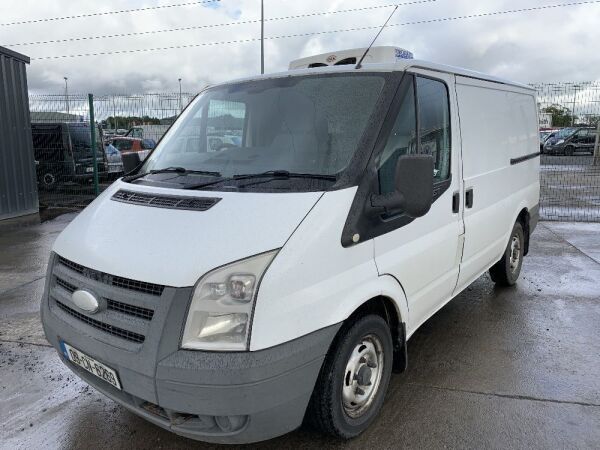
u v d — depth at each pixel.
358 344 3.04
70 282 2.94
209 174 3.34
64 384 3.93
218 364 2.41
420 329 4.86
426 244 3.61
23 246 8.80
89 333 2.80
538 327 4.87
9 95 11.62
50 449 3.15
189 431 2.59
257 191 2.90
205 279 2.46
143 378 2.52
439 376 3.94
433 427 3.28
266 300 2.48
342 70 3.56
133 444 3.19
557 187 16.55
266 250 2.55
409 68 3.48
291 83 3.64
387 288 3.16
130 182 3.55
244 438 2.57
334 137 3.18
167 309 2.47
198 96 4.26
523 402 3.56
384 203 3.02
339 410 2.95
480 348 4.43
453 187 3.98
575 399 3.59
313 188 2.89
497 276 5.83
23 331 4.96
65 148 14.33
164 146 3.96
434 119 3.71
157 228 2.79
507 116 5.20
